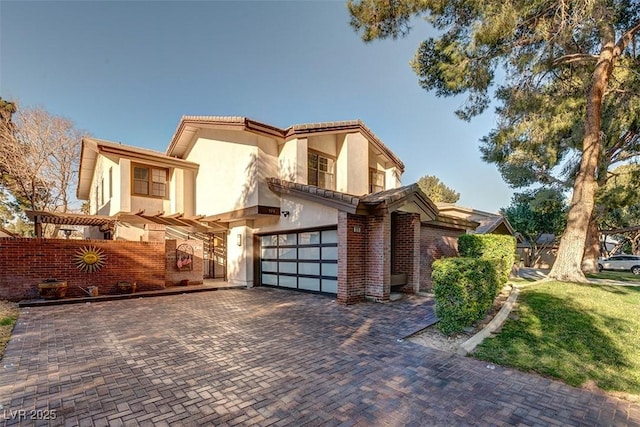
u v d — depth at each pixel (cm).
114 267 1155
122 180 1392
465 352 563
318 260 1182
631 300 832
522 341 595
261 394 414
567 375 468
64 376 462
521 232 3262
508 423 353
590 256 2178
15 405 379
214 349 586
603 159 1786
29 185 2306
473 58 1180
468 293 634
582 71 1288
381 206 1001
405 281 1177
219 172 1458
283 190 1213
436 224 1341
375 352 573
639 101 1292
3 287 966
